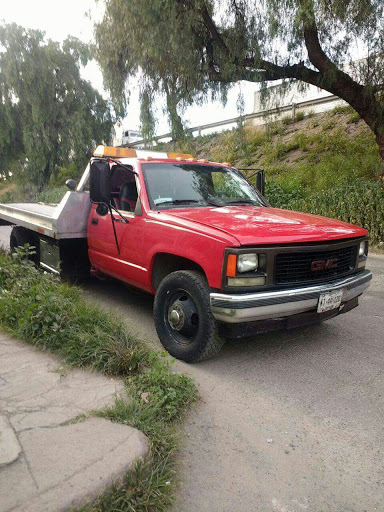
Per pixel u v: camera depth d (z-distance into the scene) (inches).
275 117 479.5
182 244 151.9
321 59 388.2
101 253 210.7
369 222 364.8
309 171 526.0
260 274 137.7
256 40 386.3
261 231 142.7
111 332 151.4
